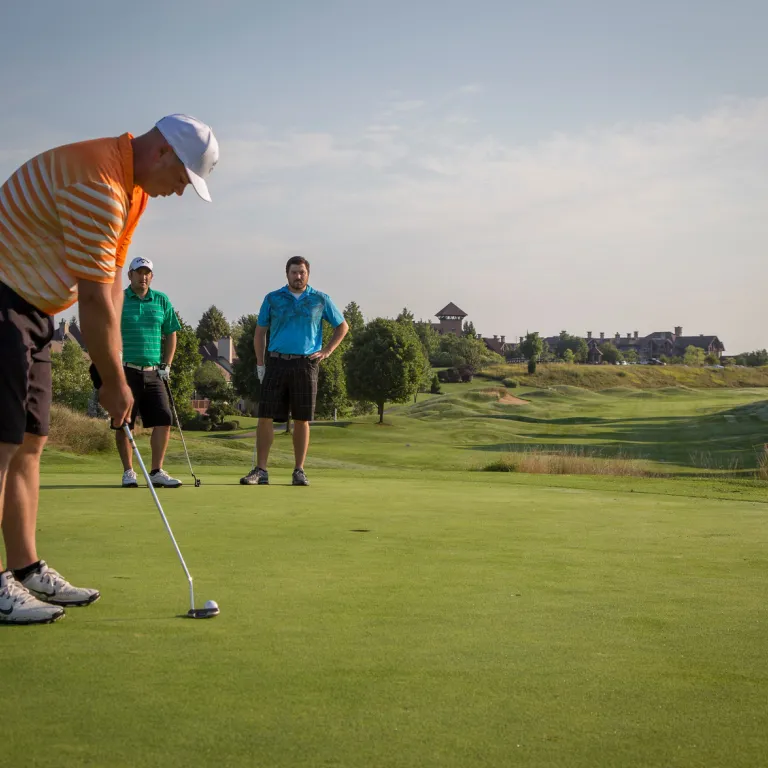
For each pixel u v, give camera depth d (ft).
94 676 6.74
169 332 24.57
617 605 9.53
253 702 6.20
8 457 9.09
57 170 9.14
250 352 187.42
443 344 383.45
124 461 22.50
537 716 6.04
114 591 9.84
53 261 9.23
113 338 9.55
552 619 8.83
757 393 274.98
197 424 187.93
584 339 521.65
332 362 182.19
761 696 6.52
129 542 13.26
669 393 270.26
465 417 196.65
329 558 12.21
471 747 5.47
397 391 175.11
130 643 7.68
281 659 7.25
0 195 9.24
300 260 24.72
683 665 7.29
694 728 5.86
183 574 10.87
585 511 19.06
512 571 11.50
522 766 5.21
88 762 5.16
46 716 5.89
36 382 9.56
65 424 43.80
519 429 160.04
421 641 7.89
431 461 92.89
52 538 13.60
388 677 6.83
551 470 48.32
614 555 12.98
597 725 5.89
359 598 9.66
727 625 8.66
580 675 6.97
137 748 5.37
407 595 9.86
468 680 6.79
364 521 16.33
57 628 8.20
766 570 11.82
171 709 6.04
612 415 190.49
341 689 6.52
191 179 9.63
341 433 151.33
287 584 10.35
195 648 7.54
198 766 5.12
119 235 9.50
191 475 29.25
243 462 43.42
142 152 9.67
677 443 119.24
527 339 471.21
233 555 12.30
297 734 5.63
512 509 19.07
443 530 15.34
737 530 16.11
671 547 13.85
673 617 9.00
